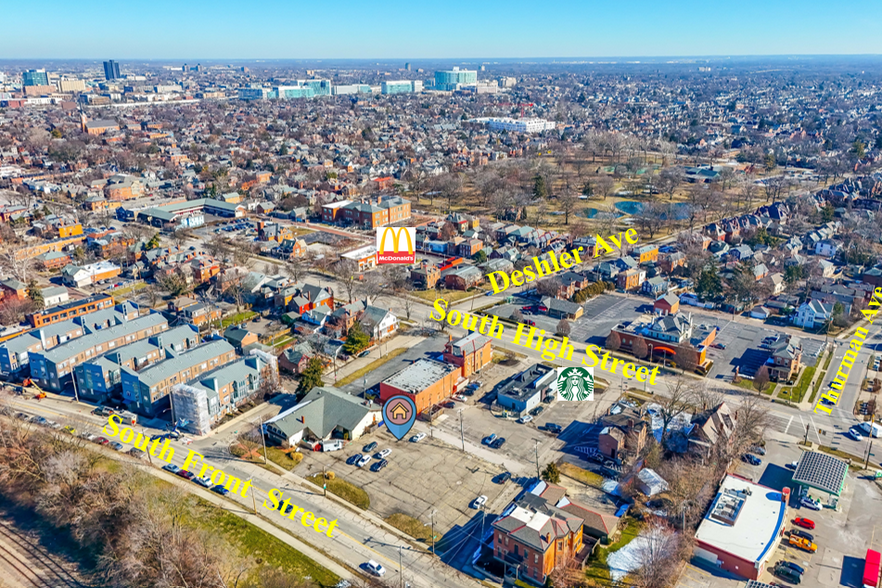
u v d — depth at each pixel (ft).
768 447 442.50
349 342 574.15
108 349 556.51
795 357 539.70
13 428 426.51
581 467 421.18
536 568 322.75
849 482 404.16
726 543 342.03
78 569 346.33
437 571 336.49
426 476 412.16
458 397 506.48
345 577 330.34
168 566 321.52
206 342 575.38
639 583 325.83
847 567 334.65
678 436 441.68
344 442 449.06
